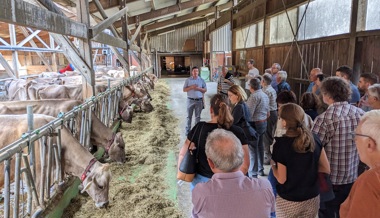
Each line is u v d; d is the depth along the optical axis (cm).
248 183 138
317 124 217
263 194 136
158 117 714
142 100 770
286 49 692
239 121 312
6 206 218
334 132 208
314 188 190
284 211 195
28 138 232
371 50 391
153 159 441
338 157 209
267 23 824
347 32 447
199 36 2033
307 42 580
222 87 665
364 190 107
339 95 211
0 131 279
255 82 367
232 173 139
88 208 305
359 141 129
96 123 416
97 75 999
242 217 132
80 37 374
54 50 901
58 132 286
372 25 389
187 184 367
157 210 306
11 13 196
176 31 2005
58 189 296
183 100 1030
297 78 626
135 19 1060
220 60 1652
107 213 297
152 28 1512
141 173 397
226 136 143
